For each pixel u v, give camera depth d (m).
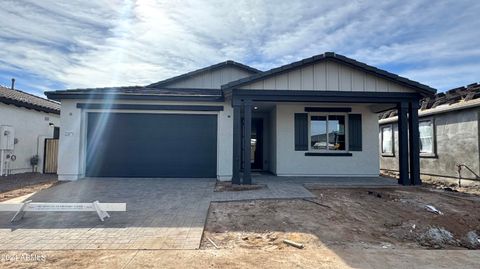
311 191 8.66
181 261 4.02
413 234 5.61
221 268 3.83
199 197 7.68
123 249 4.41
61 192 8.28
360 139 12.08
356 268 3.92
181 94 10.91
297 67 9.66
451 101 11.56
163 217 6.00
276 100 9.71
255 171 13.61
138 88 13.21
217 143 11.01
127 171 10.86
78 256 4.14
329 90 9.77
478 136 10.40
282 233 5.33
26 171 13.68
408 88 9.95
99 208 5.70
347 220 6.16
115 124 10.91
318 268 3.89
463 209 7.12
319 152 11.96
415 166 9.81
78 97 10.45
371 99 9.91
